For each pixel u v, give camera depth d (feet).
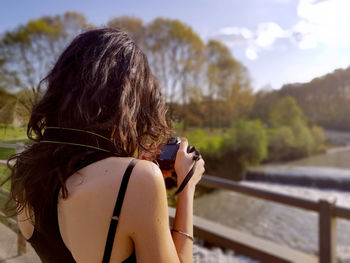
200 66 91.76
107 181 1.82
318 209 8.17
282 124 99.86
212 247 14.87
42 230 2.09
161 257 1.78
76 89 2.02
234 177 70.18
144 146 2.43
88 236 1.83
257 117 98.07
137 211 1.75
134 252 1.85
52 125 2.13
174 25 86.33
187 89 87.30
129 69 2.10
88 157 1.96
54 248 2.03
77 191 1.87
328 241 7.99
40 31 58.80
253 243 9.00
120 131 1.99
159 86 2.35
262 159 85.56
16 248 3.18
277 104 98.63
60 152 1.98
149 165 1.89
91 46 2.12
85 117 1.96
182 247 2.00
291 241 28.76
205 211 37.40
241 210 40.09
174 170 2.48
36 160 2.05
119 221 1.76
